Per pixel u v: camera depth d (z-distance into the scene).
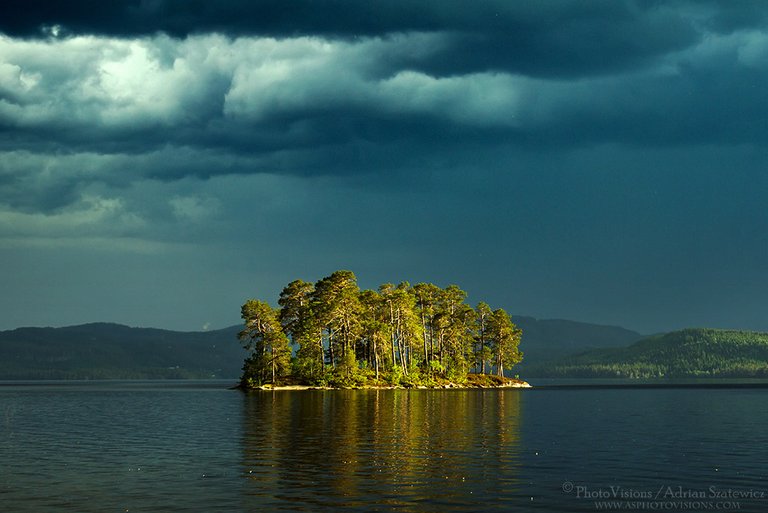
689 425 79.50
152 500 36.25
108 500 36.31
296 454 52.22
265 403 117.62
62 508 34.69
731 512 34.50
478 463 47.84
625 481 41.50
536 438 63.34
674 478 42.59
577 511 34.38
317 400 125.00
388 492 38.03
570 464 47.66
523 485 40.06
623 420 86.75
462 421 80.69
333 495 37.28
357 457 50.56
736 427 76.81
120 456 51.72
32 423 81.88
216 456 51.28
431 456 51.12
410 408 102.44
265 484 40.25
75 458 50.78
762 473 44.56
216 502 35.75
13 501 36.16
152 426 75.94
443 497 36.88
